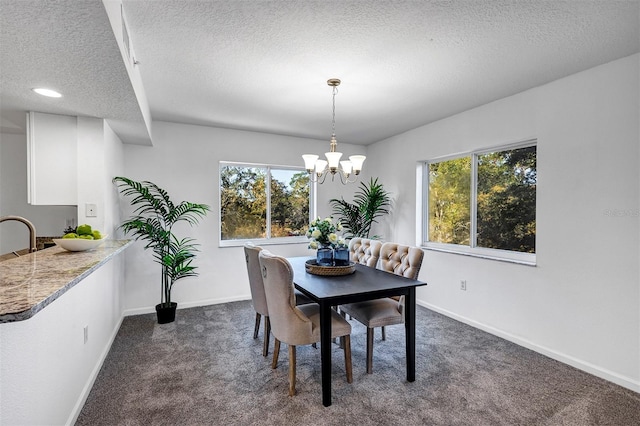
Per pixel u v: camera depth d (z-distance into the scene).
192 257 3.69
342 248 2.79
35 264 1.49
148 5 1.60
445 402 2.00
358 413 1.89
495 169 3.23
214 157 4.06
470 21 1.77
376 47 2.05
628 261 2.16
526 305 2.79
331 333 2.07
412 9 1.66
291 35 1.91
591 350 2.35
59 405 1.63
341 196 4.97
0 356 1.16
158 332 3.11
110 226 2.97
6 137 3.30
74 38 1.42
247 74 2.45
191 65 2.29
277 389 2.14
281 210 4.64
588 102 2.36
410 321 2.23
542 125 2.66
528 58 2.20
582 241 2.40
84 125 2.62
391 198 4.55
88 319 2.15
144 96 2.76
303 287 2.16
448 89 2.77
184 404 1.97
